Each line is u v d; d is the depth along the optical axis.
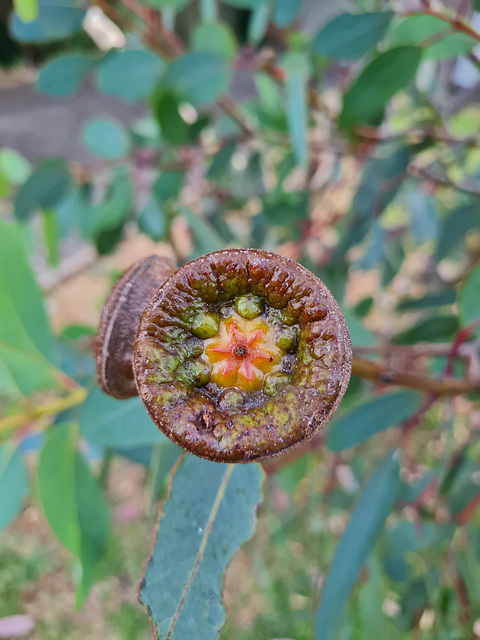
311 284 0.06
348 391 0.15
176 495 0.07
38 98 0.54
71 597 0.25
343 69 0.19
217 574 0.07
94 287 0.36
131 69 0.14
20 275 0.11
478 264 0.10
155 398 0.06
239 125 0.18
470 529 0.15
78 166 0.18
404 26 0.11
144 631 0.24
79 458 0.11
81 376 0.13
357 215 0.16
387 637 0.14
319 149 0.18
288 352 0.06
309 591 0.20
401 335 0.14
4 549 0.27
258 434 0.06
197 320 0.06
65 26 0.15
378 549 0.14
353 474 0.20
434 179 0.18
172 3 0.14
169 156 0.17
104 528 0.11
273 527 0.22
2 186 0.19
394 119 0.19
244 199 0.21
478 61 0.12
